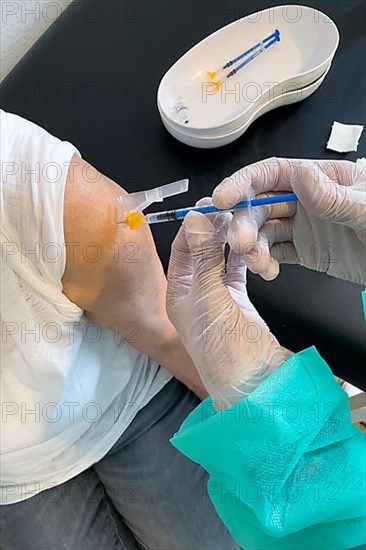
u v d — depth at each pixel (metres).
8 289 0.74
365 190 0.71
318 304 0.88
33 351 0.79
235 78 1.01
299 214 0.74
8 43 1.12
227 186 0.65
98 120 1.03
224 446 0.66
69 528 0.99
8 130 0.70
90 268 0.73
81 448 0.96
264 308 0.89
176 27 1.08
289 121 0.98
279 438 0.64
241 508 0.72
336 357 0.86
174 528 0.99
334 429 0.68
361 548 0.70
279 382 0.66
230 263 0.78
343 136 0.95
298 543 0.70
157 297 0.82
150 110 1.03
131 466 1.00
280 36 1.02
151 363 0.97
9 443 0.88
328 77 1.00
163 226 0.93
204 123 0.98
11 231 0.69
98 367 0.88
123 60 1.07
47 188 0.68
